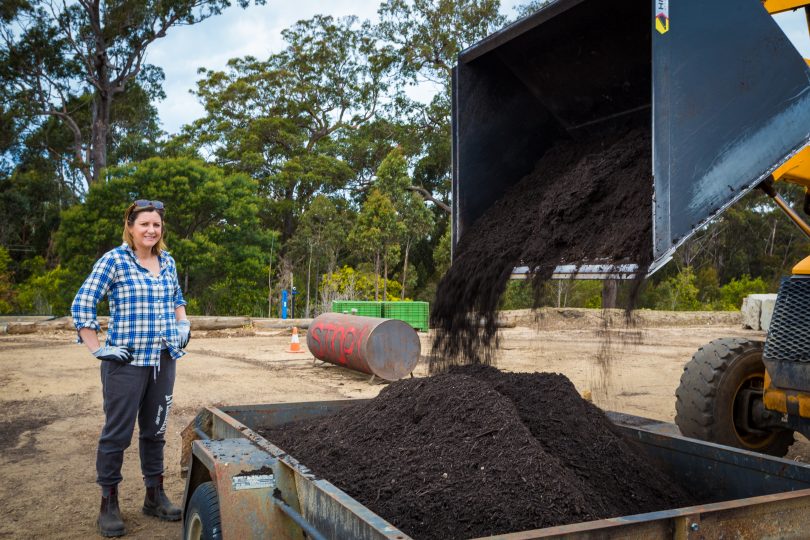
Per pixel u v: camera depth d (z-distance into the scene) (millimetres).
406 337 9469
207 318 18906
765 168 2949
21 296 28031
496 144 4480
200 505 2836
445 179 39031
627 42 3832
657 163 2658
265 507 2539
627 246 3123
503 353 13555
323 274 28953
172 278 4223
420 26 35938
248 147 39719
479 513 2410
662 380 10023
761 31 2969
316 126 44719
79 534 4035
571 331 18859
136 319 3957
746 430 4609
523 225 3979
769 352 3986
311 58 43062
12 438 6445
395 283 28609
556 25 4023
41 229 41250
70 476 5246
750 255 41562
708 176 2791
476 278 3930
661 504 2904
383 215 28062
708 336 17516
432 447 2914
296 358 12703
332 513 2160
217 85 42938
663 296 28734
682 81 2742
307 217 30047
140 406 4184
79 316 3801
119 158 46719
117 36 36156
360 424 3426
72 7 35625
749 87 2918
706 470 3041
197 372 10594
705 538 1984
